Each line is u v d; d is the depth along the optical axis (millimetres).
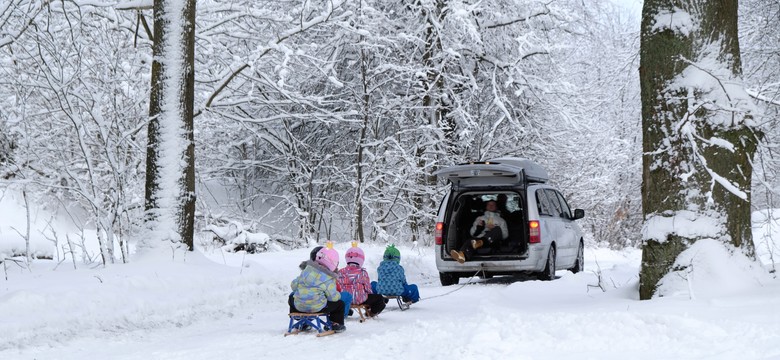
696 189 7852
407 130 22766
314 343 7371
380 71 22109
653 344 5664
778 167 9375
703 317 6250
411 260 17156
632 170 30000
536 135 24844
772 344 5227
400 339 6875
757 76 15484
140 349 7156
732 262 7637
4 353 6828
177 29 12203
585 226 31188
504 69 23547
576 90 23922
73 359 6652
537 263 13547
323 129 25188
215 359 6543
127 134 12570
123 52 15688
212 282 10742
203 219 22188
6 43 12945
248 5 18281
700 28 7969
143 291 9594
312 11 17828
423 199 24203
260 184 26250
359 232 23219
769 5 15258
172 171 11953
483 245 14086
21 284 9125
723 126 7801
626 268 13094
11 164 14008
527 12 23156
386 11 24109
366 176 22891
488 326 6512
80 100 13258
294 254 18141
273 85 16797
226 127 21844
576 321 6410
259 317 9578
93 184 12062
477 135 24188
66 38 14492
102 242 11695
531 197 13727
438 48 23172
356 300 9047
